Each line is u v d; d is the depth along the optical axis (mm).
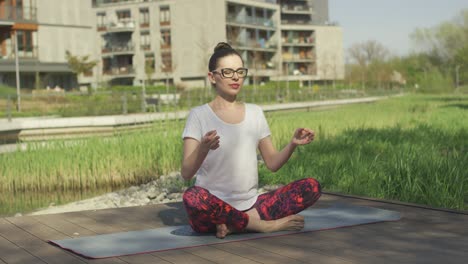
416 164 6797
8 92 32281
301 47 81312
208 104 3893
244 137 3850
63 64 42156
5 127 14273
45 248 3729
